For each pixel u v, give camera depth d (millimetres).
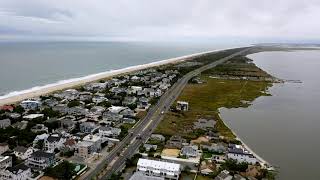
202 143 198625
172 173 156000
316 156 188500
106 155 179625
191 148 181500
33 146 186250
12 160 164625
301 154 191000
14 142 188375
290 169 169875
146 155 179375
